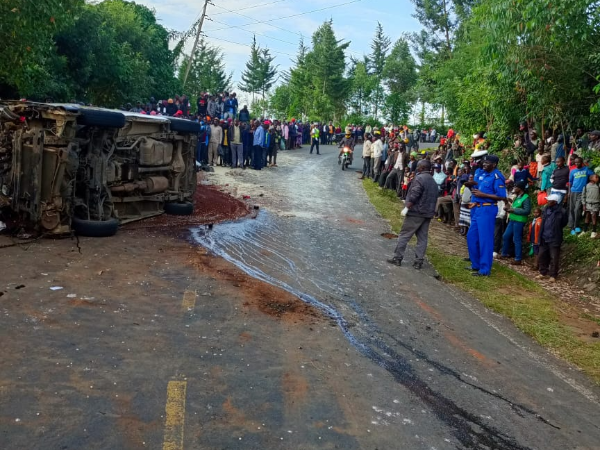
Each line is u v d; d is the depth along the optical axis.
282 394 4.43
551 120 15.79
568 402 5.18
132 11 30.88
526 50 13.04
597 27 12.23
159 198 10.44
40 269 6.57
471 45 26.86
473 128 21.53
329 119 57.38
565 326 7.46
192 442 3.62
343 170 25.27
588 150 13.17
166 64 33.31
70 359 4.51
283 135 33.31
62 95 21.08
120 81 24.27
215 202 13.13
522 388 5.34
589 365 6.18
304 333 5.82
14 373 4.18
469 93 20.95
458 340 6.39
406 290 8.12
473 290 8.73
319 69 63.00
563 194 10.59
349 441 3.90
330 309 6.75
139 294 6.20
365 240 11.23
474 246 9.84
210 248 8.72
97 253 7.52
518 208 11.47
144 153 9.57
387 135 30.89
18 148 7.81
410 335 6.31
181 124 10.69
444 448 4.03
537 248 11.13
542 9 10.71
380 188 19.97
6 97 19.09
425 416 4.47
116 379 4.29
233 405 4.15
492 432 4.39
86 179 8.47
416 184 9.33
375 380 4.98
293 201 15.21
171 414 3.90
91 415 3.76
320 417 4.17
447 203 15.45
